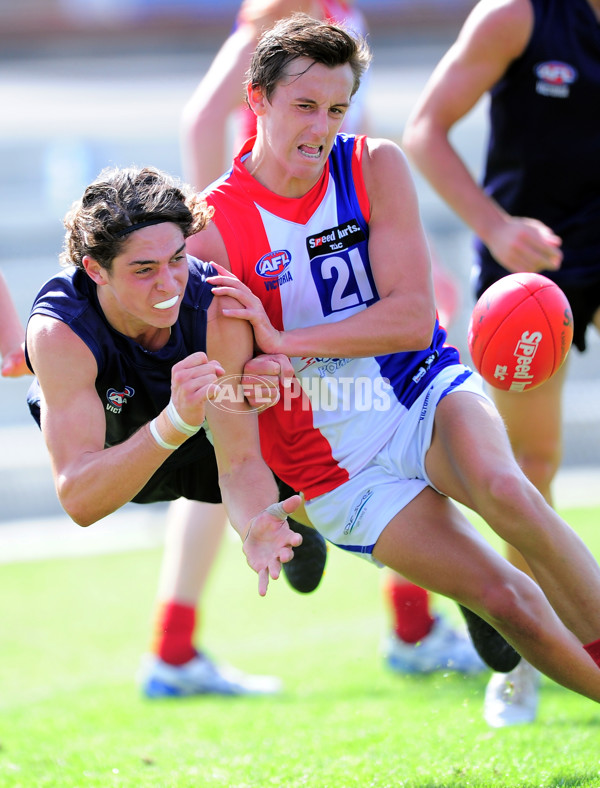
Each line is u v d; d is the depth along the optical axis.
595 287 15.76
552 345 12.10
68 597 28.11
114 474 10.28
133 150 52.34
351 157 11.97
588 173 15.42
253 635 24.30
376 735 14.61
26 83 74.06
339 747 14.15
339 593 27.64
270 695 19.72
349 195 11.90
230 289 11.17
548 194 15.58
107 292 10.69
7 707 19.16
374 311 11.63
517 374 12.18
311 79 10.78
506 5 15.06
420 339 11.70
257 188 11.75
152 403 11.41
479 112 52.38
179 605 20.22
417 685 19.19
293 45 10.77
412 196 11.91
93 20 86.38
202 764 13.73
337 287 12.01
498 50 15.16
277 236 11.80
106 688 20.58
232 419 11.37
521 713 15.02
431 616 20.52
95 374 10.91
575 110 15.20
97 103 66.19
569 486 36.06
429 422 11.86
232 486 11.27
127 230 9.95
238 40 18.38
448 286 19.11
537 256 14.42
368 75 18.64
